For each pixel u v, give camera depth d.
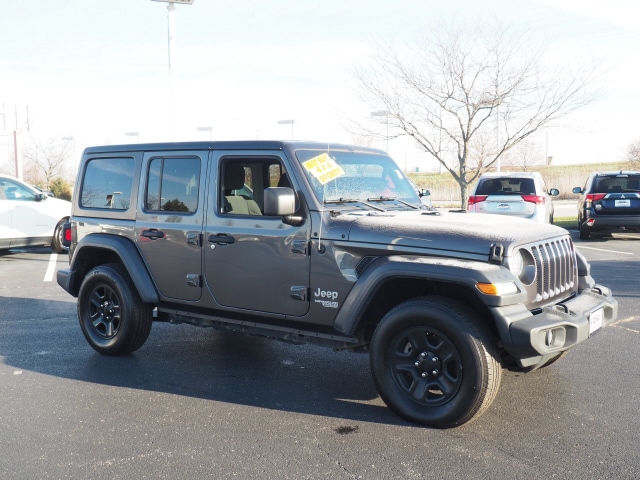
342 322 4.53
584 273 5.15
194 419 4.45
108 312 6.05
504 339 3.97
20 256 13.88
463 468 3.65
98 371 5.58
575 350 6.07
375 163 5.53
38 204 13.49
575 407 4.60
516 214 13.45
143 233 5.66
